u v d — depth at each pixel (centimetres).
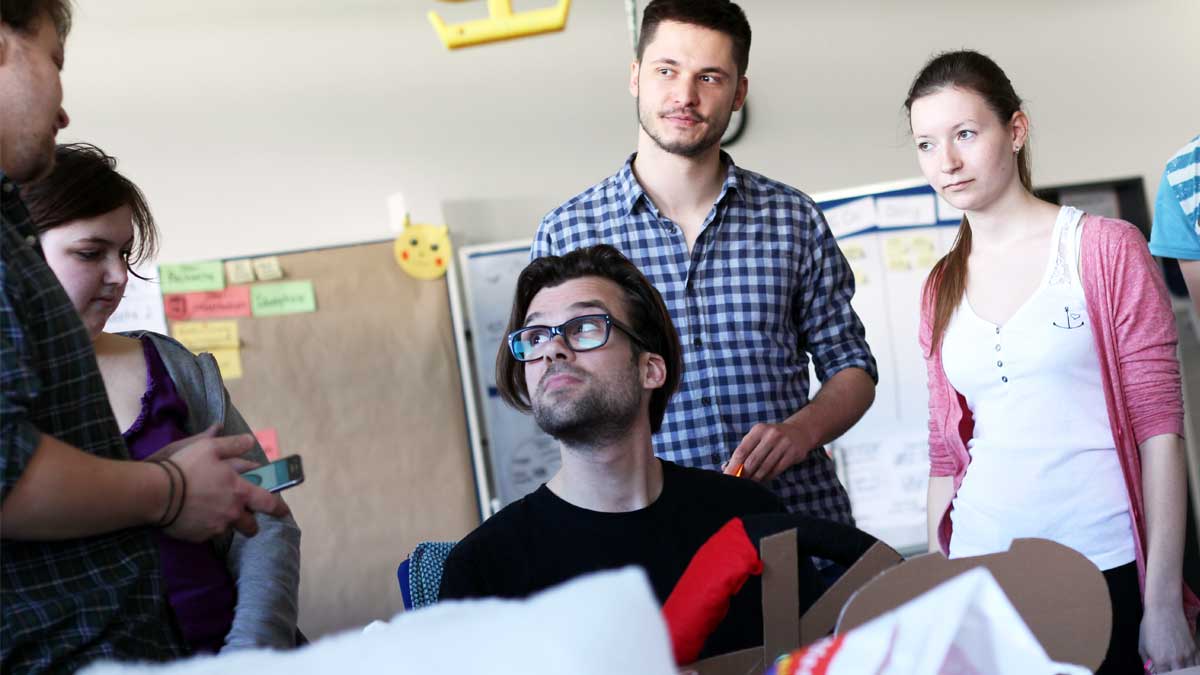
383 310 401
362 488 392
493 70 427
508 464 410
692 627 92
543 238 228
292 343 394
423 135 422
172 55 411
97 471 93
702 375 215
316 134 417
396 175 420
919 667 63
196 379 153
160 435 144
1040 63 445
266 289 395
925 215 421
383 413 397
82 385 100
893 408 419
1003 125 187
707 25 210
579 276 155
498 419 411
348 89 419
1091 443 181
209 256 408
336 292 400
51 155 106
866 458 418
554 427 145
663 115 211
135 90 408
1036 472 182
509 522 149
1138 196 443
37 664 93
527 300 158
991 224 191
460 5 423
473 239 423
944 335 196
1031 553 91
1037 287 184
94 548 98
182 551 139
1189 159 210
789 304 223
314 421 392
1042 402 183
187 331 388
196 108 411
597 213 223
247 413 389
